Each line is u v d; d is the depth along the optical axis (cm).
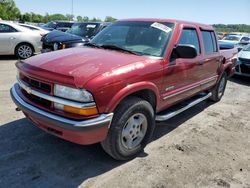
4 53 1114
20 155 369
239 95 776
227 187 337
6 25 1113
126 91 334
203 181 344
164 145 430
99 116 313
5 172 332
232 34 2419
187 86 482
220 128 519
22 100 357
